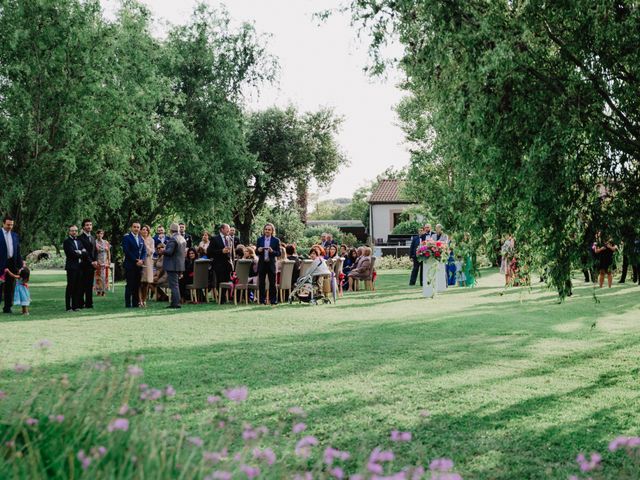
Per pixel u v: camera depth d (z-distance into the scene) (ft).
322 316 42.98
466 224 21.99
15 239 46.75
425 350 28.43
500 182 20.88
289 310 47.80
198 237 121.80
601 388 21.07
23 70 69.67
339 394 19.99
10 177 71.20
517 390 20.74
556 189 19.98
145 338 32.24
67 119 71.72
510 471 13.32
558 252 21.84
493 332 34.22
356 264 73.51
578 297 54.70
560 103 20.33
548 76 20.98
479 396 19.88
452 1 20.49
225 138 100.17
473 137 20.95
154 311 47.73
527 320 39.47
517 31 20.47
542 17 20.89
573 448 14.96
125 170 87.56
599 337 32.32
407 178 100.58
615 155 21.35
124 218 101.50
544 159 19.60
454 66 21.25
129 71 82.43
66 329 36.11
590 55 20.93
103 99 74.43
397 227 160.45
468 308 47.37
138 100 80.79
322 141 155.53
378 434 15.84
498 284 75.00
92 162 76.38
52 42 70.13
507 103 20.54
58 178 74.33
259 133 153.48
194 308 50.39
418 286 75.31
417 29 21.58
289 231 166.40
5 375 18.90
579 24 20.95
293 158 151.53
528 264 23.20
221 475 8.05
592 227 21.59
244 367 24.25
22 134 69.26
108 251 71.72
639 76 20.83
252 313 45.52
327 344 30.14
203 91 99.14
